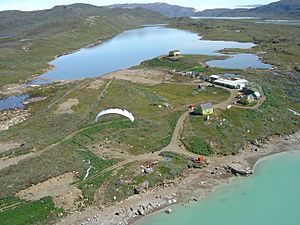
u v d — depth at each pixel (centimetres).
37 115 10675
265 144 9169
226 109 10450
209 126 9512
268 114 10419
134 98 11594
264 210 6538
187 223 6228
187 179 7612
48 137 8875
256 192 7112
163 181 7475
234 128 9588
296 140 9388
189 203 6806
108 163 7925
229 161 8319
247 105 10825
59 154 8069
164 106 10988
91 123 9606
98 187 7156
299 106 11306
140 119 9981
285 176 7675
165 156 8300
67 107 10869
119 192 7056
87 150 8425
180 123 9794
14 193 6794
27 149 8262
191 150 8612
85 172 7575
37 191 6919
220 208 6631
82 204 6744
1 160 7825
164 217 6419
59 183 7194
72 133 9125
